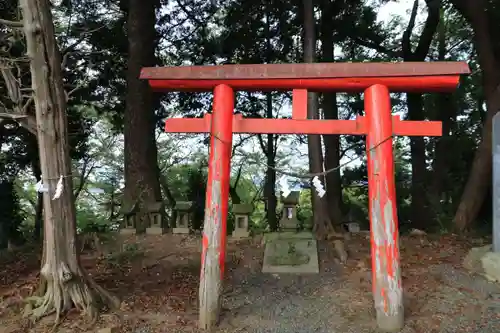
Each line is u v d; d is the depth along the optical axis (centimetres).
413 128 466
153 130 1062
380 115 462
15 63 577
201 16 1348
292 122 483
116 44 1214
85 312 492
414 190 1295
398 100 1492
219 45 1334
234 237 853
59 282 495
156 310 522
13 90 538
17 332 462
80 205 1756
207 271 477
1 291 584
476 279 607
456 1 984
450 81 451
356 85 472
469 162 1268
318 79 472
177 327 479
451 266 664
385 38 1460
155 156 1052
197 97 1365
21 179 1548
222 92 490
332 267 676
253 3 1277
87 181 1692
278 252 702
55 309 494
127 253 741
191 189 1365
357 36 1409
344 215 1144
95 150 1675
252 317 511
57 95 493
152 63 1073
